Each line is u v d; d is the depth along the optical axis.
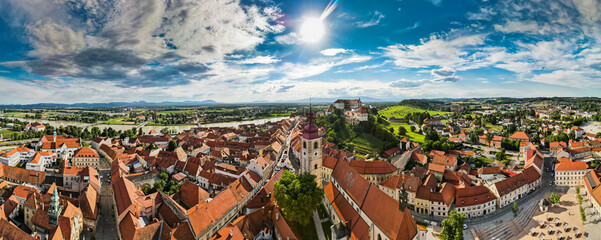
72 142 192.12
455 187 117.31
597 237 98.69
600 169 144.75
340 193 99.56
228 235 77.00
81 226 92.81
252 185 121.00
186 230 80.38
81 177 124.50
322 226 93.06
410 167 167.88
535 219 111.50
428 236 95.31
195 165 150.00
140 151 182.25
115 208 100.88
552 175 160.75
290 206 84.19
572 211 116.38
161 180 130.88
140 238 76.19
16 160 168.75
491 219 108.94
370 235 75.38
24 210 99.81
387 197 74.88
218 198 95.94
